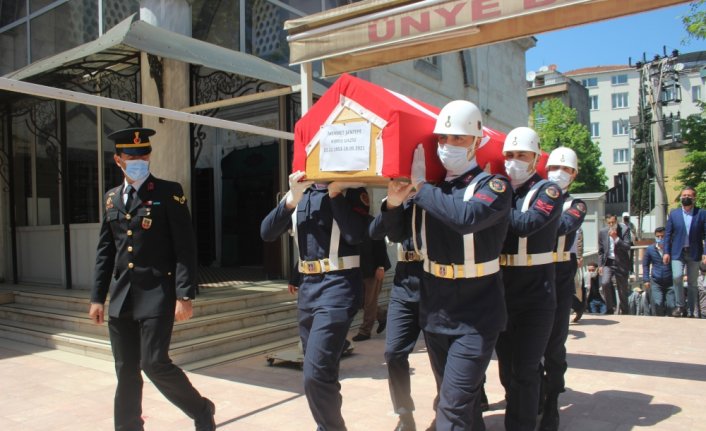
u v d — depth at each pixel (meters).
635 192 32.88
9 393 4.93
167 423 4.14
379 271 6.95
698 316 8.84
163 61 7.09
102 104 4.14
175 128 7.18
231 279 9.12
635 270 12.48
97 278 3.58
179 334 6.02
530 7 4.34
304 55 5.51
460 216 2.78
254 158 10.83
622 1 4.44
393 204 3.12
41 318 7.20
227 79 7.90
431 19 4.77
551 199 3.56
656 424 4.07
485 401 4.42
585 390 4.91
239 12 8.61
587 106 59.28
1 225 9.83
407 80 11.70
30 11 9.71
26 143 9.49
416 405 4.52
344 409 4.43
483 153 3.65
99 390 5.00
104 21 8.38
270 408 4.47
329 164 3.24
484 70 15.08
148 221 3.41
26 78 7.28
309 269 3.48
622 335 7.30
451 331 3.01
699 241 8.61
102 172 8.21
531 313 3.65
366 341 7.04
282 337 6.93
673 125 21.62
